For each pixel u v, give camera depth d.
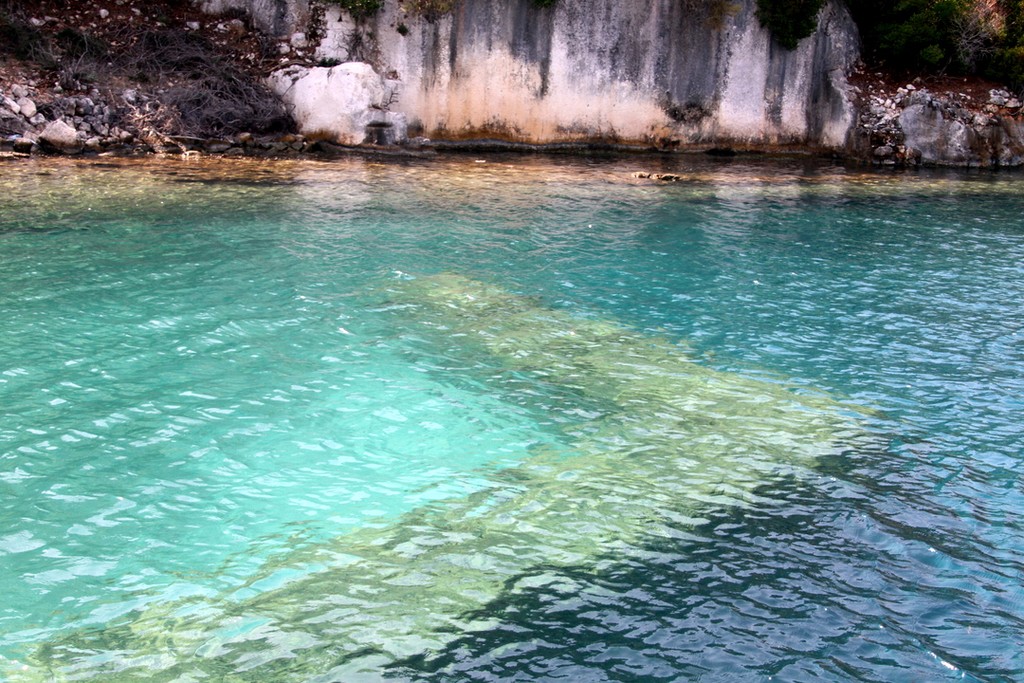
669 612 6.07
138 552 6.49
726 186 21.97
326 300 11.80
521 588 6.25
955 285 14.31
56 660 5.38
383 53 24.31
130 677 5.25
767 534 7.05
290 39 24.06
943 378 10.48
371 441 8.27
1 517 6.80
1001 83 29.41
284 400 8.98
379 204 17.34
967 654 5.80
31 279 11.84
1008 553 6.96
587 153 26.14
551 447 8.34
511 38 25.20
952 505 7.63
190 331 10.49
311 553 6.55
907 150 27.59
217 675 5.30
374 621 5.84
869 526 7.23
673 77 27.03
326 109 22.70
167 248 13.51
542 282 13.30
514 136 25.84
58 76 20.94
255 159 20.95
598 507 7.33
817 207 20.06
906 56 29.34
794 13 27.30
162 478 7.47
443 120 25.05
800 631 5.95
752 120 27.89
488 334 11.09
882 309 12.97
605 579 6.39
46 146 19.64
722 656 5.67
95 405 8.63
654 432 8.75
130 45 22.45
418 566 6.45
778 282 14.05
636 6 26.23
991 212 20.31
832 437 8.81
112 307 11.06
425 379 9.67
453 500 7.34
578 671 5.47
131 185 17.34
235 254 13.44
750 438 8.71
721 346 11.23
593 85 26.33
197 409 8.68
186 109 21.56
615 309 12.38
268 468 7.70
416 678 5.35
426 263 13.74
